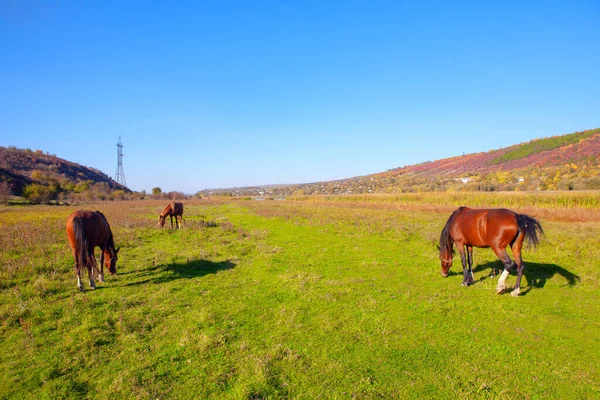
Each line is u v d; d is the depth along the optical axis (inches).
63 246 434.0
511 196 1059.9
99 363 172.9
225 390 151.6
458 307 247.4
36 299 252.4
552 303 253.1
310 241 513.0
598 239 466.3
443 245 312.5
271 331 209.8
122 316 224.5
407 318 228.4
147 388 151.9
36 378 160.2
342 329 211.9
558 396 148.4
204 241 506.9
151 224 668.1
